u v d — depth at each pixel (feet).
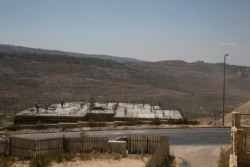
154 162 97.19
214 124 202.49
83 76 616.80
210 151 133.28
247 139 85.61
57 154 113.39
